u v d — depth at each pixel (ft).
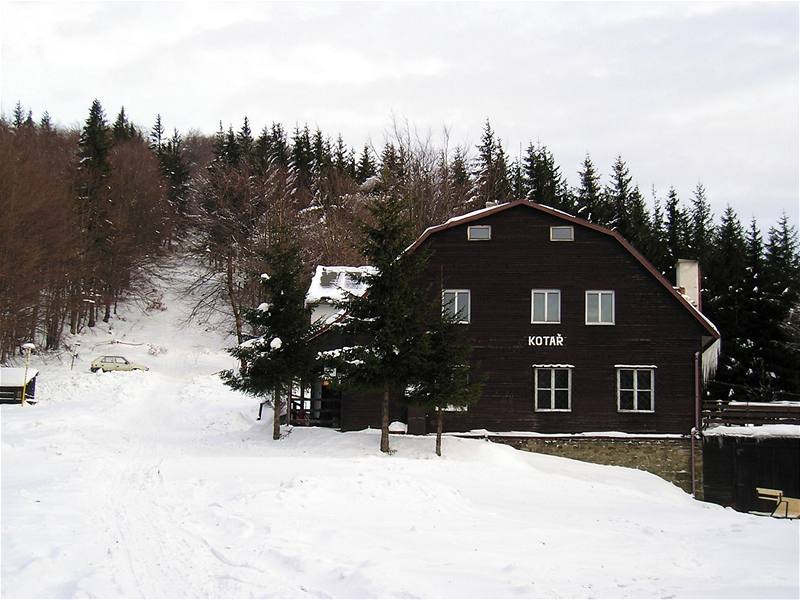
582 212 216.74
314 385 111.65
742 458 99.14
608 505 64.95
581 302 103.81
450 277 104.42
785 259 196.03
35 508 45.42
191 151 370.53
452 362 86.02
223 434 100.89
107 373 159.02
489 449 91.25
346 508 51.37
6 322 151.84
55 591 29.76
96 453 73.97
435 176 191.21
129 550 36.50
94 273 204.64
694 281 124.06
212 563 34.42
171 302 242.78
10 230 146.61
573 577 34.12
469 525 47.91
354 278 92.22
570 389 102.22
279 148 281.74
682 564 37.93
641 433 101.40
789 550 42.60
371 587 29.94
